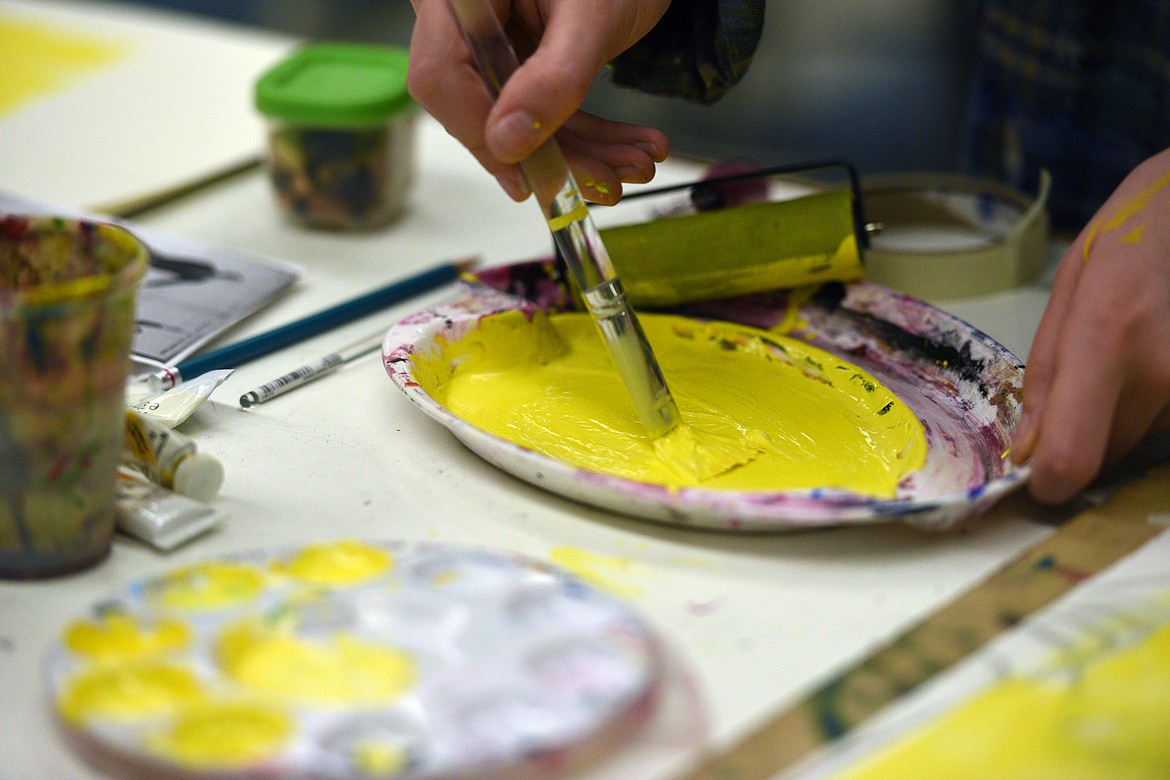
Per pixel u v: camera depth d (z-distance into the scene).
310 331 0.95
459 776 0.46
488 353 0.86
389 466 0.75
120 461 0.64
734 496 0.64
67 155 1.34
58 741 0.51
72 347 0.56
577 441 0.77
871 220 1.16
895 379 0.87
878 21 2.97
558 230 0.72
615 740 0.50
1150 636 0.58
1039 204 1.05
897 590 0.63
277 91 1.14
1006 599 0.61
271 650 0.53
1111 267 0.70
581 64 0.70
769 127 2.59
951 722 0.52
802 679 0.55
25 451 0.58
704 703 0.54
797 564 0.65
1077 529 0.67
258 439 0.78
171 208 1.24
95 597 0.61
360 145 1.14
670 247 0.92
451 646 0.53
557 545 0.66
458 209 1.27
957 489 0.71
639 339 0.73
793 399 0.83
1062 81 1.22
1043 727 0.52
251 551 0.60
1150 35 1.16
